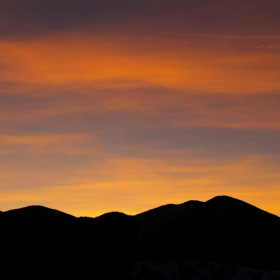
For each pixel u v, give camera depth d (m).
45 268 108.12
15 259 107.06
